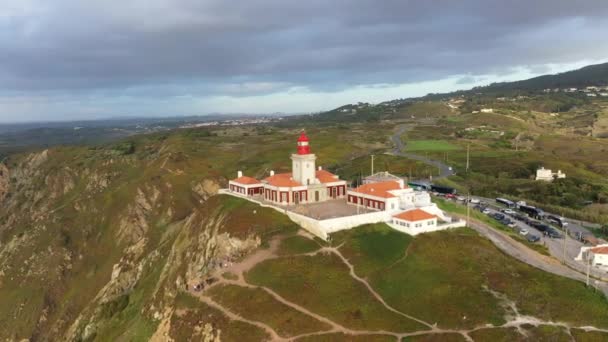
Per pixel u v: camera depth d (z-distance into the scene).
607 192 150.25
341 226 95.81
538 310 67.06
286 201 112.88
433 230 94.75
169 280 106.62
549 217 113.19
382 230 94.81
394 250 86.75
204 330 74.88
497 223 106.44
